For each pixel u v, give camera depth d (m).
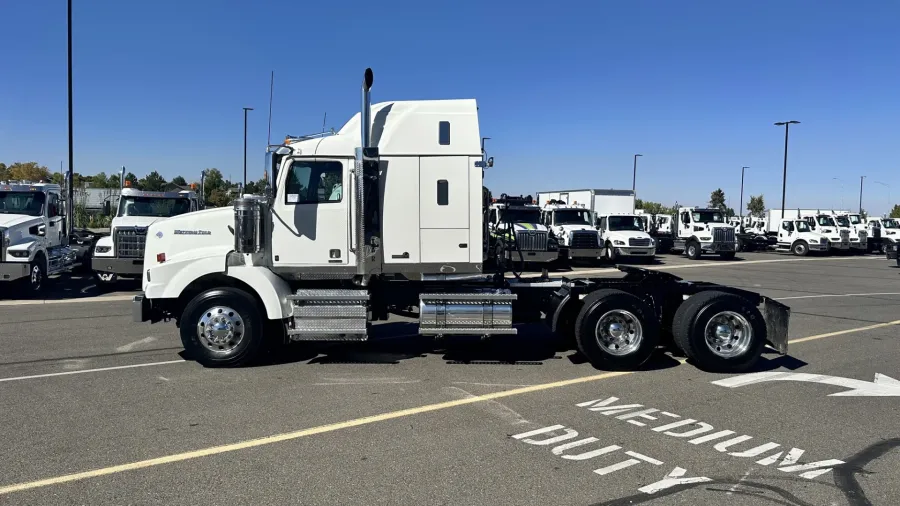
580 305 7.78
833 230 33.94
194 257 7.44
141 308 7.49
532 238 20.48
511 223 8.73
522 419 5.55
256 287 7.32
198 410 5.73
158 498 3.92
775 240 37.94
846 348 8.77
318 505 3.84
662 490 4.09
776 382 6.90
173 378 6.89
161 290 7.35
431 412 5.73
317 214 7.55
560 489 4.09
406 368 7.46
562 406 5.95
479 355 8.22
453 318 7.50
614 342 7.39
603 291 7.52
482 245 7.62
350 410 5.77
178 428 5.23
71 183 19.73
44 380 6.75
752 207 80.19
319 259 7.58
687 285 7.86
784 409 5.89
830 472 4.39
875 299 14.52
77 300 13.64
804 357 8.20
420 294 7.54
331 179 7.58
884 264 27.41
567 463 4.54
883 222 39.22
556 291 7.96
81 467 4.40
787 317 7.21
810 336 9.67
